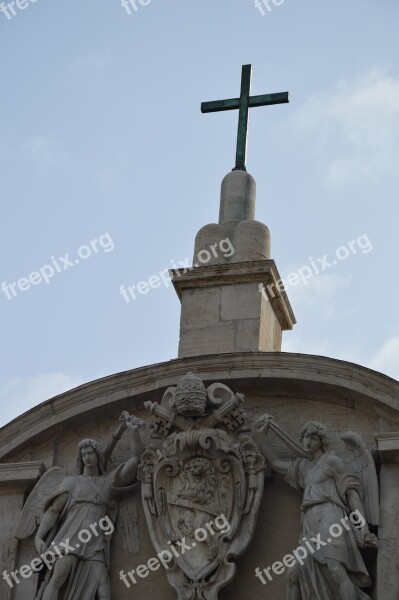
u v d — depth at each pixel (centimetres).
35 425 3347
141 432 3316
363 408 3238
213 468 3200
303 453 3194
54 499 3247
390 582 3042
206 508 3164
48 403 3344
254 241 3528
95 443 3281
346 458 3186
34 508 3278
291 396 3288
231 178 3653
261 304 3434
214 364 3291
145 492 3209
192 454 3203
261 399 3303
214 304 3453
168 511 3194
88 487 3250
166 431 3244
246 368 3278
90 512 3222
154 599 3173
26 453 3362
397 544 3077
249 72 3766
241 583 3144
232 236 3559
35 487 3297
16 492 3322
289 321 3572
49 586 3156
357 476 3152
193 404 3209
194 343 3416
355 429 3231
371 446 3200
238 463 3189
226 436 3212
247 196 3634
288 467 3186
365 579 3052
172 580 3130
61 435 3362
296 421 3269
